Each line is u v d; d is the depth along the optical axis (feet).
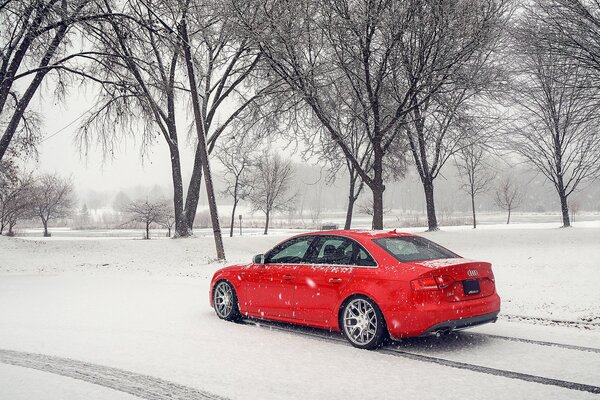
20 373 16.61
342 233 22.43
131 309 29.66
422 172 97.86
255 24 59.47
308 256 23.11
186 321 25.76
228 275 26.12
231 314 25.81
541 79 71.26
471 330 23.41
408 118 71.67
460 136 67.87
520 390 14.73
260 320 26.11
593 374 16.34
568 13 61.41
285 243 24.54
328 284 21.26
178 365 17.52
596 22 58.85
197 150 98.02
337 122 69.72
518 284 36.50
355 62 62.23
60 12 60.54
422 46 62.28
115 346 20.33
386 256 20.29
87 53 71.87
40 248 75.82
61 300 33.76
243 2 59.62
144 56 71.92
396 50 62.59
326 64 64.18
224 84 100.78
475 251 61.77
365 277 20.10
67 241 84.79
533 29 64.54
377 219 67.77
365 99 70.18
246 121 80.43
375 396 14.24
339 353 19.21
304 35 62.03
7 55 66.85
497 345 20.43
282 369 17.01
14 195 126.21
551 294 32.27
